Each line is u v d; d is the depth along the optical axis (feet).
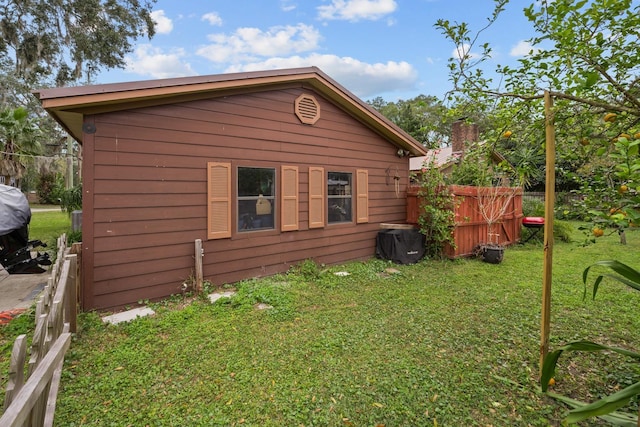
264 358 9.77
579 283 17.97
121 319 12.69
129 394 8.02
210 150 16.38
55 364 5.32
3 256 17.52
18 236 18.02
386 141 26.07
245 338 11.07
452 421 7.15
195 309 13.71
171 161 15.15
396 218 27.12
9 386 4.75
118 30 64.95
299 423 7.11
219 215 16.74
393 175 26.76
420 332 11.60
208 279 16.47
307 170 20.79
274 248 19.21
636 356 5.95
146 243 14.51
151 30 68.28
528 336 11.26
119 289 13.85
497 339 11.07
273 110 18.92
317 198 21.31
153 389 8.25
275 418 7.25
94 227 13.24
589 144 7.89
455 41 8.53
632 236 34.42
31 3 56.18
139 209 14.30
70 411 7.38
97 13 61.62
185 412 7.41
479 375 8.87
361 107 22.44
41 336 6.29
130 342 10.72
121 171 13.80
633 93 6.77
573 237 33.81
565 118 7.79
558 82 7.63
